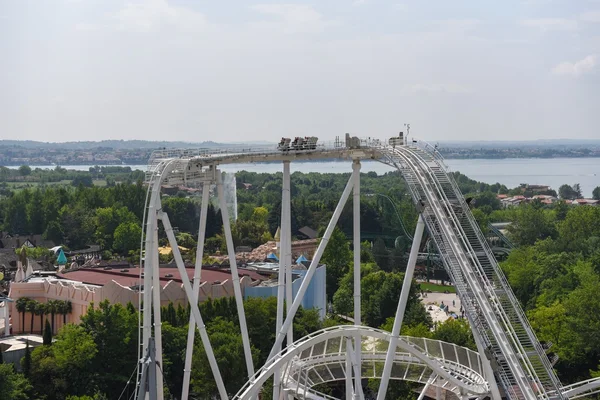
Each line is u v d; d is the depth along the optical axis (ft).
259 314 545.03
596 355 550.77
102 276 655.76
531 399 311.68
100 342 492.95
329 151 382.22
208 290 611.47
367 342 431.84
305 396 366.22
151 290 372.79
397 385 456.86
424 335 531.50
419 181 362.74
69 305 605.73
